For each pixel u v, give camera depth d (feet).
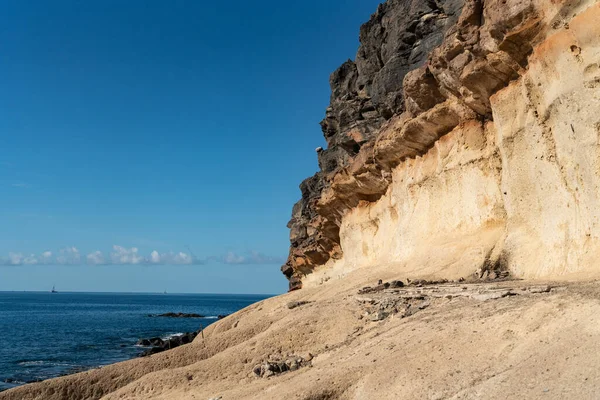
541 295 43.93
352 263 137.80
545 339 34.60
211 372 65.62
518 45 61.72
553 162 58.95
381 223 123.85
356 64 154.51
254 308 117.29
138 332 242.17
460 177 84.69
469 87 73.67
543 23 57.21
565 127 55.06
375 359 45.34
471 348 38.60
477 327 41.83
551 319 36.91
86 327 272.72
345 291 89.40
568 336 33.17
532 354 33.45
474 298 52.37
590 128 50.88
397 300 63.98
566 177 55.88
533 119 62.28
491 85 70.90
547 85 58.03
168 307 595.88
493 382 32.01
